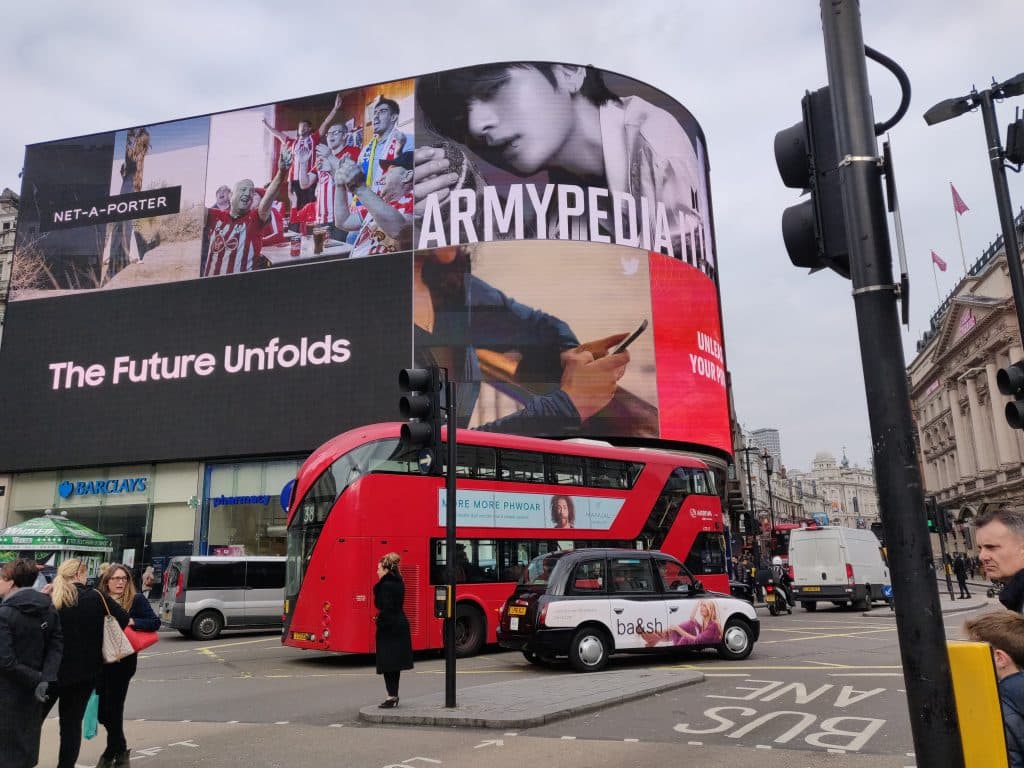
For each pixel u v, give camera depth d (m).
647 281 38.53
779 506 141.62
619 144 39.50
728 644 13.38
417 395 9.13
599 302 37.53
